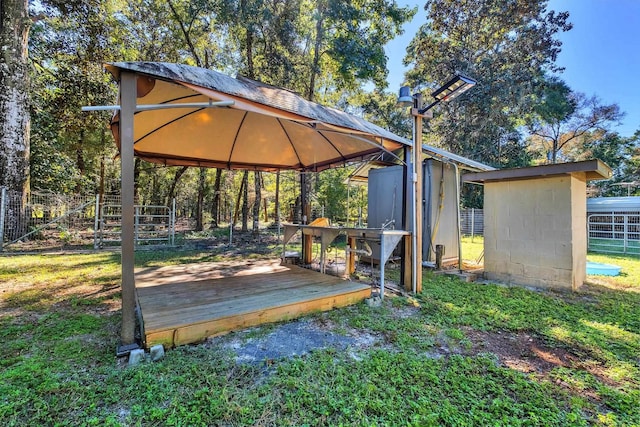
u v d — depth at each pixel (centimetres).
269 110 283
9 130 734
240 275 451
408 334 276
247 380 197
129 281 232
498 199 515
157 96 343
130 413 163
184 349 237
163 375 199
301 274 459
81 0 931
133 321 234
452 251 691
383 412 168
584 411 173
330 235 464
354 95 1592
